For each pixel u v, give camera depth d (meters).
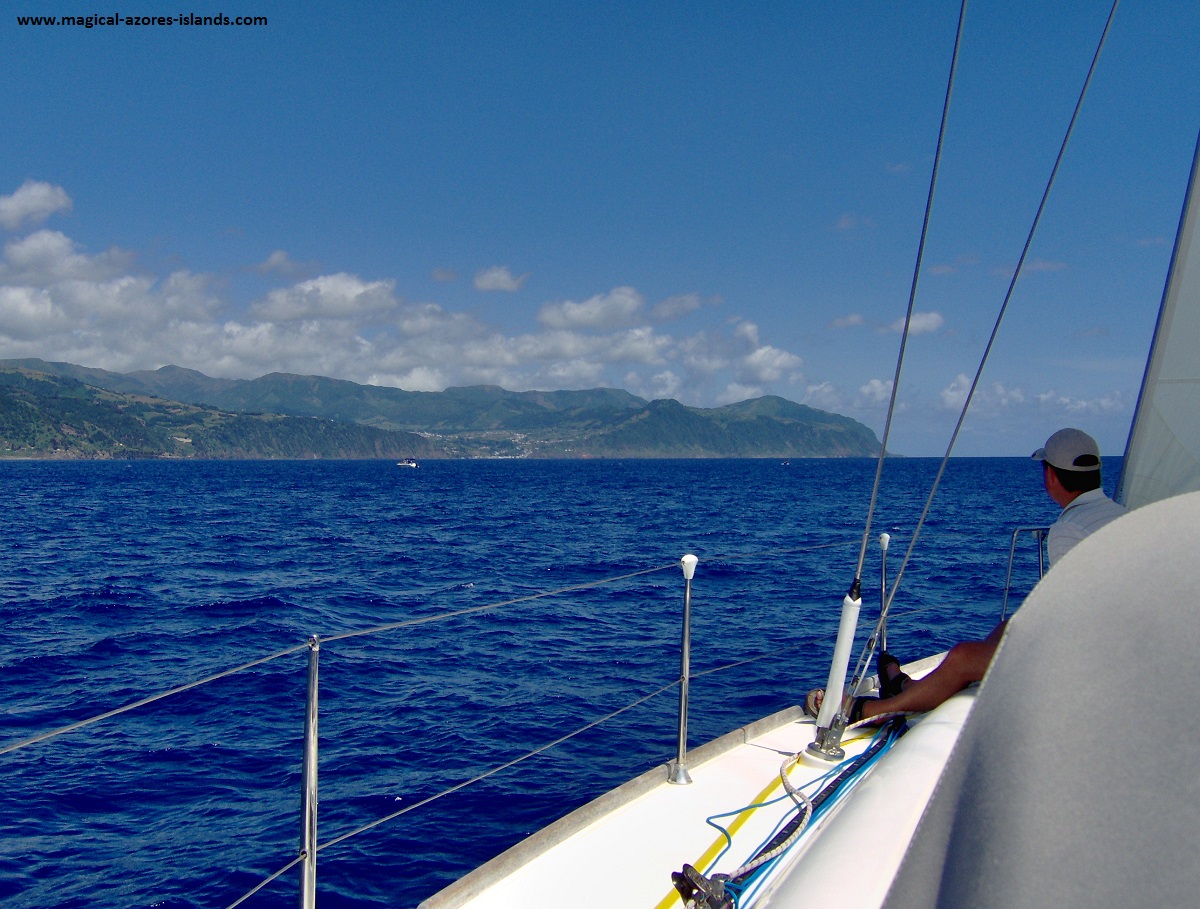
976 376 2.92
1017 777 0.91
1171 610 0.91
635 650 11.71
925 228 2.84
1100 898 0.86
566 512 46.38
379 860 5.88
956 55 2.71
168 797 6.95
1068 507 2.94
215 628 14.38
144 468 177.50
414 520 40.66
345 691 9.83
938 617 12.91
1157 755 0.87
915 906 0.93
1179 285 2.34
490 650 11.80
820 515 41.81
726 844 2.75
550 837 2.76
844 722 3.27
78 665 11.68
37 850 6.10
